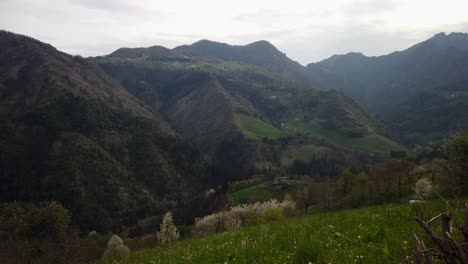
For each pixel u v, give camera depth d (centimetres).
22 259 2005
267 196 16238
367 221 1150
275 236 1128
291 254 816
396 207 1423
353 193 8431
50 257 2072
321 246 823
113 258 1462
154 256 1245
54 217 5644
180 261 1007
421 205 992
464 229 390
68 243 2297
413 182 5672
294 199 10481
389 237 834
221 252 1002
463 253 362
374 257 675
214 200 17550
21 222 4831
